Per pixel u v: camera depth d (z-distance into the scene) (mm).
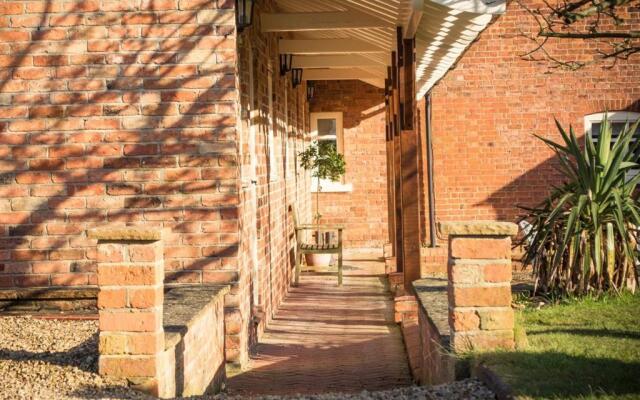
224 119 7980
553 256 8383
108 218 8047
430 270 14969
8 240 8078
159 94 8008
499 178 19062
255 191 10352
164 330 5773
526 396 4422
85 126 8047
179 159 8008
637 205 8625
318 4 12859
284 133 15109
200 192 8008
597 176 8289
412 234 10805
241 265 8242
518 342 5586
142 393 5363
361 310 12547
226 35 7969
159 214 8031
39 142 8055
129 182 8031
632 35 5859
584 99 18953
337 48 14016
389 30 11609
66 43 8031
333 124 21953
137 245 5410
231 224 8031
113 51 8023
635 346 5859
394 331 10656
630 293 8289
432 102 19109
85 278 8078
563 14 5645
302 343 9992
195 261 8039
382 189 21844
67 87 8039
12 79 8055
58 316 7848
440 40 10164
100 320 5422
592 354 5547
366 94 21781
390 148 17906
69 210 8055
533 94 19000
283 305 13219
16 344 6664
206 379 6871
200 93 7988
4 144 8055
